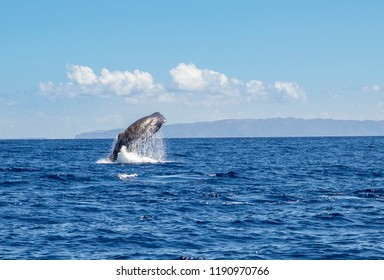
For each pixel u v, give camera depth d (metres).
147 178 78.19
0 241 40.47
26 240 40.84
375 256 37.25
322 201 58.59
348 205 56.00
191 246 39.66
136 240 41.03
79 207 53.81
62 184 71.88
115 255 37.44
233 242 40.72
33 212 51.12
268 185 72.62
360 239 41.66
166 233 43.12
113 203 56.22
